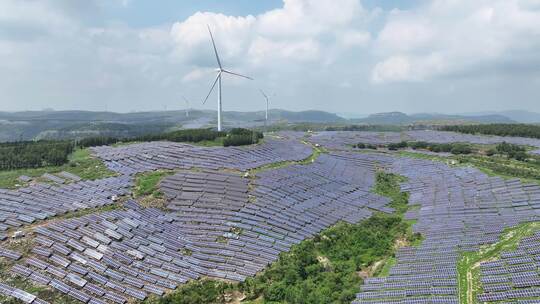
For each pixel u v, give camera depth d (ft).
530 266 250.37
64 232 299.38
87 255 284.41
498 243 298.97
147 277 277.85
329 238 367.45
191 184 420.77
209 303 263.90
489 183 457.68
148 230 330.95
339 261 330.75
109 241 302.45
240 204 395.75
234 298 270.46
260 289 277.03
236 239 340.18
